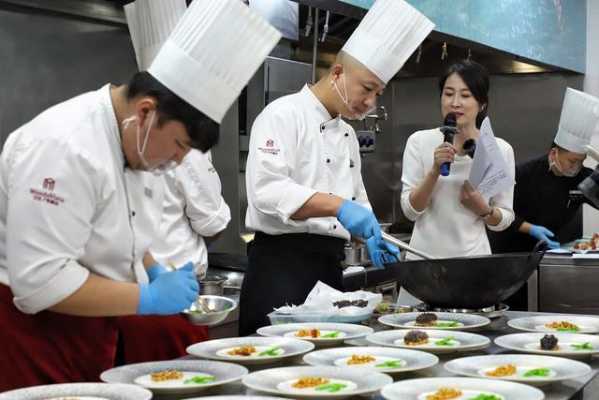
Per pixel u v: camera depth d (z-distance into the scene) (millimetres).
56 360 1878
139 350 2518
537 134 6184
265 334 2084
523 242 4008
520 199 4277
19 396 1496
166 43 1743
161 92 1701
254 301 2645
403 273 2309
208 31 1705
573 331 2123
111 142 1778
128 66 3455
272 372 1668
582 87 6496
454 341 1973
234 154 4020
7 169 1758
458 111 3238
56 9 3137
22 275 1654
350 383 1607
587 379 1659
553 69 5988
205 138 1748
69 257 1688
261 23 1776
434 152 3145
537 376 1627
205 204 2980
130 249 1891
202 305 2145
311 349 1864
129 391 1494
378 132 5387
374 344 1969
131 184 1899
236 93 1776
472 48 4746
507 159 3436
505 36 5180
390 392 1504
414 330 2037
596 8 6535
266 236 2646
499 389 1552
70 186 1677
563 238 5195
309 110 2645
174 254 2912
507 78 6215
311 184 2613
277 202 2451
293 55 4461
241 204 4086
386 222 5664
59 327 1874
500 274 2205
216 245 4020
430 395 1533
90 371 1943
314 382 1599
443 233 3332
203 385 1553
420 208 3260
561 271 3656
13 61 3045
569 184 4238
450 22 4512
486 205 3252
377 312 2463
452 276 2215
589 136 4016
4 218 1816
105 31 3357
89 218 1733
